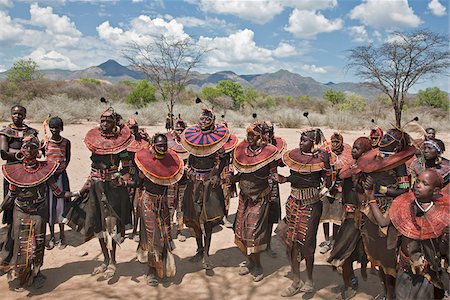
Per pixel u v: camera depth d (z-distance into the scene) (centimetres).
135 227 671
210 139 556
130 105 3681
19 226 480
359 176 434
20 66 4991
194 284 521
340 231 469
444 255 347
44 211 497
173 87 2391
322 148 503
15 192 477
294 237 490
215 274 553
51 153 611
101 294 486
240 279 539
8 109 2503
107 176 513
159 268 504
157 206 508
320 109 5156
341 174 464
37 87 4369
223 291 504
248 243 516
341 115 3061
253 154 519
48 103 2680
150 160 507
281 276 550
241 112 4028
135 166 548
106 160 514
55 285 510
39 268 496
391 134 408
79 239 670
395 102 2056
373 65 2067
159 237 505
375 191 420
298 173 488
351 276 492
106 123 515
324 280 535
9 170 479
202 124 566
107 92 5172
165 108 3003
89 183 517
